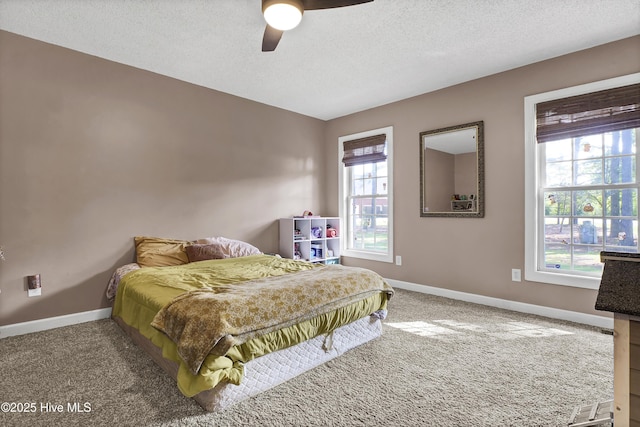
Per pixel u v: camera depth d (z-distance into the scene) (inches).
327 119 209.5
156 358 86.6
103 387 74.9
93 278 123.2
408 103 169.0
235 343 64.9
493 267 138.9
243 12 96.0
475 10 94.8
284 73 139.3
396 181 173.9
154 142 139.0
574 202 121.0
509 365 85.5
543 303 125.8
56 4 91.7
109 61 127.0
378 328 104.3
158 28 104.6
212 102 157.6
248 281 95.7
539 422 62.5
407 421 63.1
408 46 115.8
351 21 100.2
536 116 127.4
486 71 136.3
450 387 75.1
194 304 72.2
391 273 176.7
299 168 196.1
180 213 146.9
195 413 65.4
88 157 122.1
